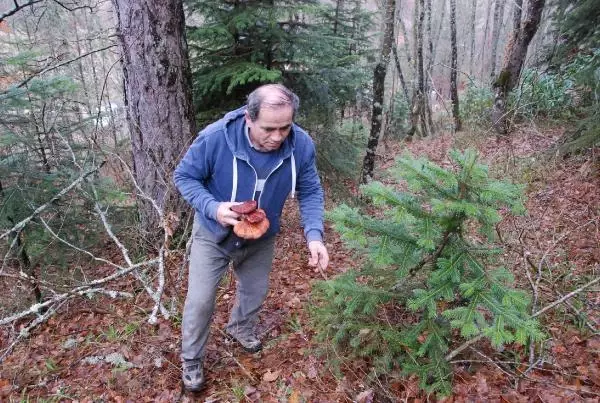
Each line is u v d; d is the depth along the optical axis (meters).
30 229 4.06
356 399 2.53
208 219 2.43
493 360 2.66
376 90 6.18
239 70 5.17
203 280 2.53
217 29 4.99
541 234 4.48
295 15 5.59
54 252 4.28
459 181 2.13
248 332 3.08
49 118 4.70
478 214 2.00
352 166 6.57
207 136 2.28
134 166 4.73
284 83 5.73
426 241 2.07
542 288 3.32
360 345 2.77
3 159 4.13
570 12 7.04
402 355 2.60
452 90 11.42
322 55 5.83
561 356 2.71
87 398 2.77
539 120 8.52
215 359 3.04
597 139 5.70
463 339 2.71
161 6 4.18
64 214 4.30
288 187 2.46
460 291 2.37
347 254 4.75
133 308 3.80
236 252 2.56
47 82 3.88
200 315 2.54
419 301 2.17
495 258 2.49
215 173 2.36
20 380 3.03
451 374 2.49
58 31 10.51
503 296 2.11
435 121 14.39
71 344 3.39
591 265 3.80
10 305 3.94
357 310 2.76
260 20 5.23
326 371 2.79
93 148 4.43
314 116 6.28
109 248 4.95
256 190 2.38
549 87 8.57
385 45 5.98
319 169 6.14
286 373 2.85
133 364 3.02
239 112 2.30
